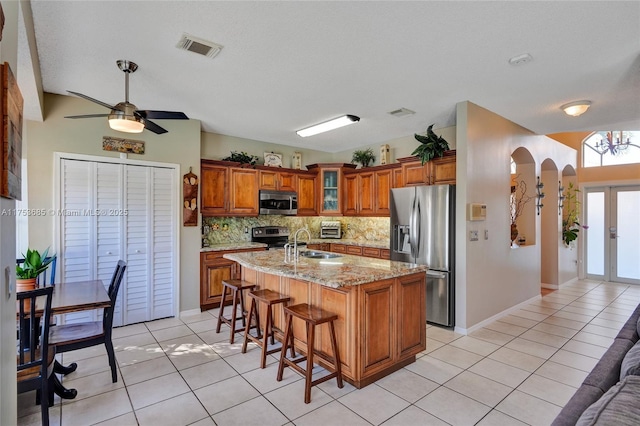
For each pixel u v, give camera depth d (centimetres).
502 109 400
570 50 255
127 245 396
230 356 316
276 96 354
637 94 346
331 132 518
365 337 257
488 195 409
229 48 252
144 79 309
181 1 196
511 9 204
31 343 202
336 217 666
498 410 229
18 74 247
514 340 354
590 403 127
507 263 446
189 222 442
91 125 372
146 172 408
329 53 260
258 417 222
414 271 289
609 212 661
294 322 317
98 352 324
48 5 199
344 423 215
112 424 214
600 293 563
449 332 381
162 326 398
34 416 223
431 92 343
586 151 681
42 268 271
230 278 481
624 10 205
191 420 219
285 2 197
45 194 349
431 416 223
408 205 434
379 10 205
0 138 116
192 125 442
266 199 546
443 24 221
